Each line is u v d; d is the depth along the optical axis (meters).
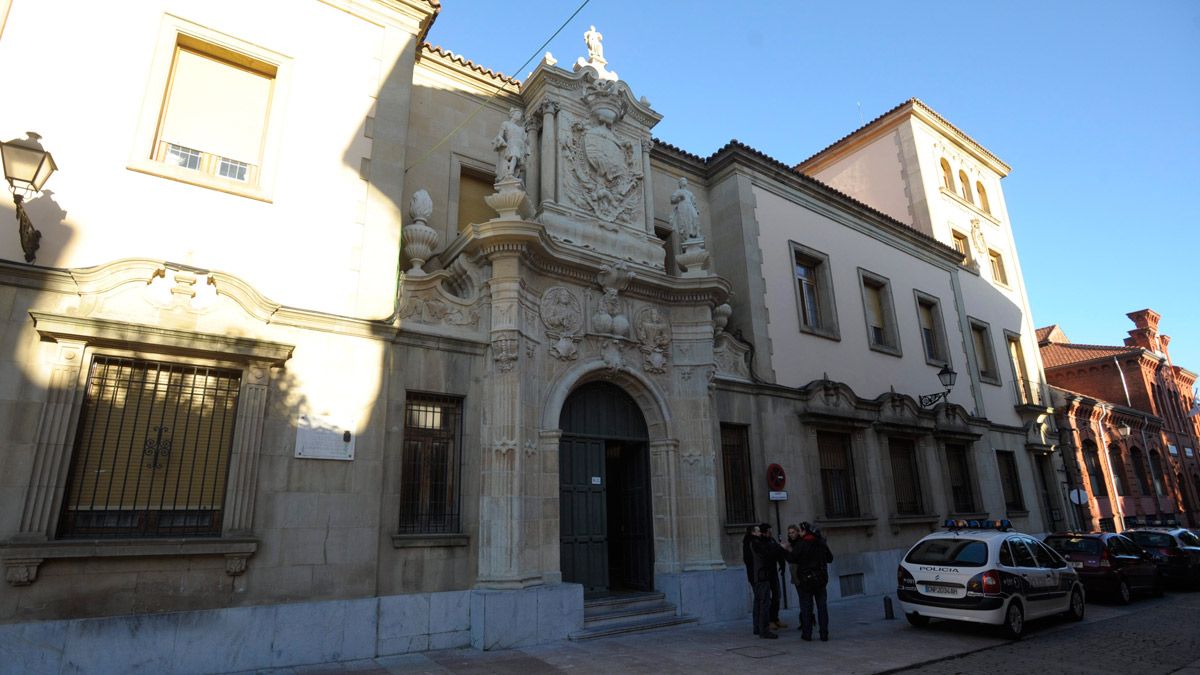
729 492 14.02
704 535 12.36
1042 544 12.34
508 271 10.96
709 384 13.19
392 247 10.55
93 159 8.49
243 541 8.14
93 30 8.84
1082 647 10.01
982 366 23.86
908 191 24.23
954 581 10.71
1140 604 14.74
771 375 15.59
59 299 7.89
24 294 7.73
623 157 13.95
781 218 17.58
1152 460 35.25
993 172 28.77
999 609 10.30
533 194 12.93
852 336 18.27
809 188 18.50
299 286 9.59
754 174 17.34
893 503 17.17
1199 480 40.66
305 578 8.59
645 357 12.84
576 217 12.67
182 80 9.60
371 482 9.34
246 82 10.12
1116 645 10.16
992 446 21.89
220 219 9.21
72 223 8.21
